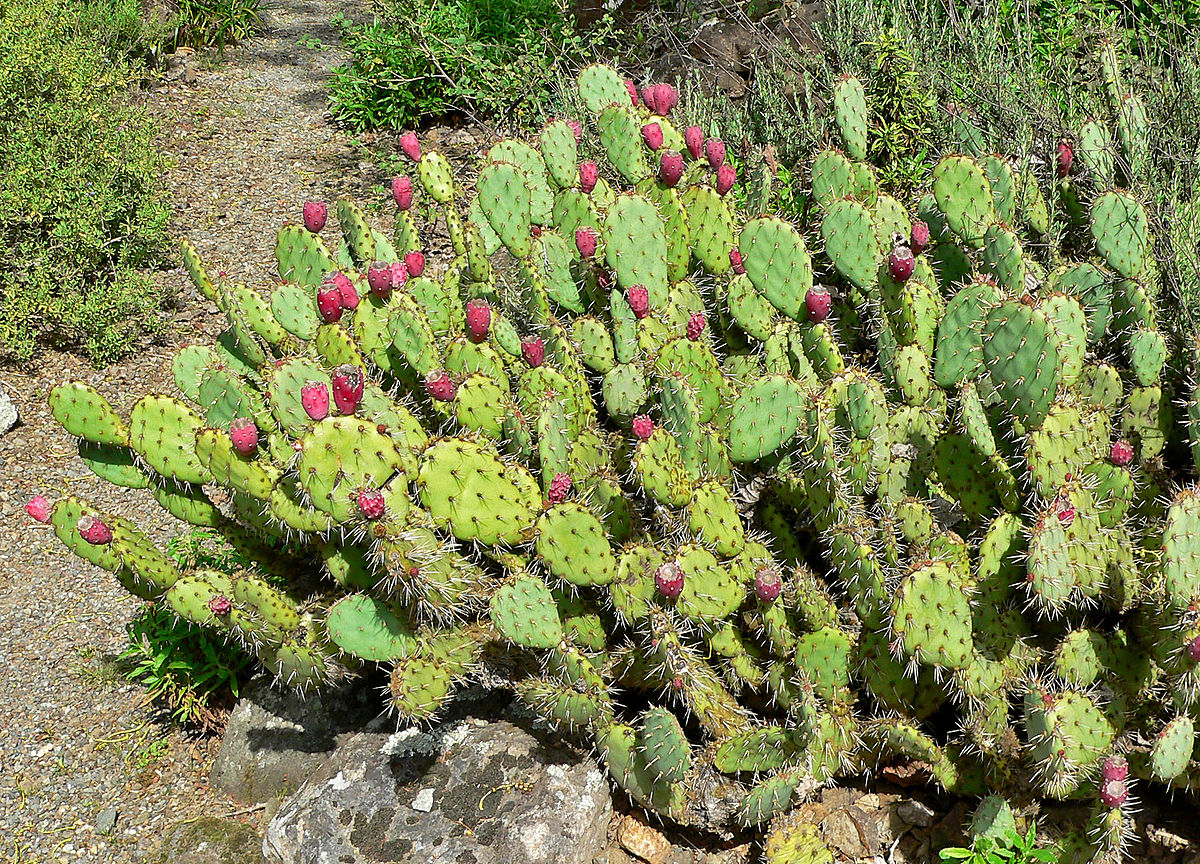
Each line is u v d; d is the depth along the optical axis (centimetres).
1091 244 246
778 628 170
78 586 250
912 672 162
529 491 174
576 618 177
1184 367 202
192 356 205
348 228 228
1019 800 166
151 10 495
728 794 175
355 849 177
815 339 187
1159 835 169
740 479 189
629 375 189
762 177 251
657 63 376
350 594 181
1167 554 154
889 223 213
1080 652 163
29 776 211
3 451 286
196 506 195
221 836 193
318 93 476
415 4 422
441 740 185
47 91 355
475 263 215
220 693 216
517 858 174
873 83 297
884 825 176
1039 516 155
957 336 180
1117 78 272
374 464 162
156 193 383
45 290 310
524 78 380
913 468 182
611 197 233
